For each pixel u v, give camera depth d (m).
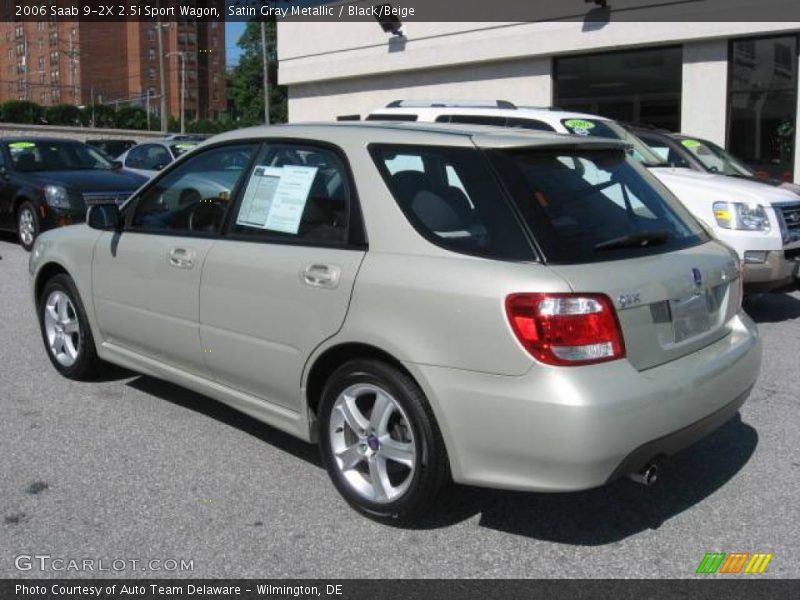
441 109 9.77
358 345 3.70
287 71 21.89
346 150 3.99
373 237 3.73
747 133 14.32
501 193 3.51
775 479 4.24
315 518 3.84
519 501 4.01
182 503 3.98
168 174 4.98
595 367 3.24
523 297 3.21
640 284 3.43
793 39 13.52
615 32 15.34
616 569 3.42
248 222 4.35
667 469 4.38
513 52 16.89
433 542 3.62
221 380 4.52
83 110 63.22
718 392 3.64
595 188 3.84
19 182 11.62
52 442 4.71
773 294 9.06
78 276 5.45
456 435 3.39
